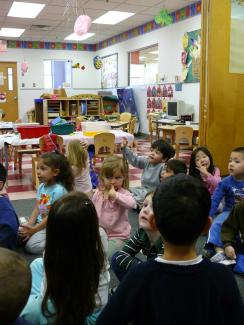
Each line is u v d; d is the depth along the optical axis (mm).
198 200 835
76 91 12656
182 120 7508
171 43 8453
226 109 4289
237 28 4230
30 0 7145
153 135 9086
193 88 7762
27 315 1371
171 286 812
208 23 4086
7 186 4715
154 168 3473
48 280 1211
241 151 2689
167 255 859
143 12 8297
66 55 12336
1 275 692
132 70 10750
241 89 4344
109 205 2371
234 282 866
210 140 4254
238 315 854
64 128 5062
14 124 6242
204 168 3162
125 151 3816
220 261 2281
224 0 4098
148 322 830
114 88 11594
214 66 4145
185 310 806
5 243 2027
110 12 8273
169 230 826
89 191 3617
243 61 4320
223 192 2752
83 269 1199
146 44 9531
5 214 2080
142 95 9969
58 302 1196
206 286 820
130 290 840
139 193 3434
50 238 1202
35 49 11906
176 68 8359
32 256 2592
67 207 1189
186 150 7121
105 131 5152
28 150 5070
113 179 2395
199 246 2732
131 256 1649
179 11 8039
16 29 9883
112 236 2342
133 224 3256
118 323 846
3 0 7117
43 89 12211
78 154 3529
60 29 9938
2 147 4715
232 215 2336
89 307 1216
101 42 12188
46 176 2607
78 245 1185
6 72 11695
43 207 2607
